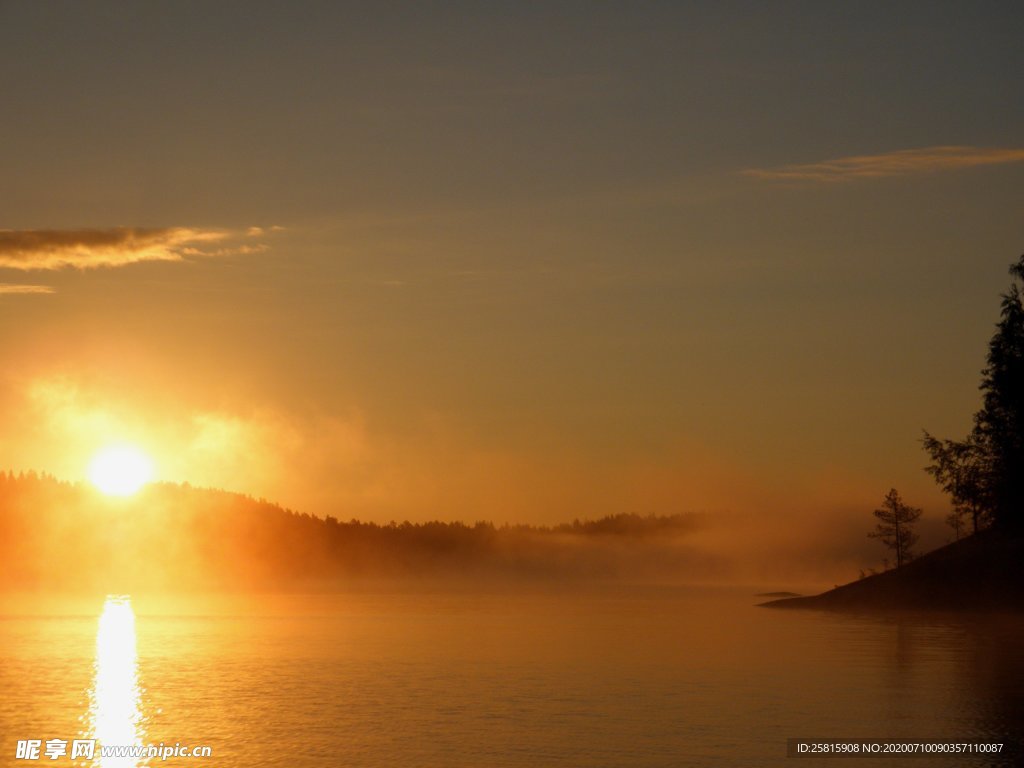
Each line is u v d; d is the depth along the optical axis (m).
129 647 99.94
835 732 50.03
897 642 92.94
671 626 131.88
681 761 44.50
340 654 92.88
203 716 56.16
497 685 68.88
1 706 59.88
